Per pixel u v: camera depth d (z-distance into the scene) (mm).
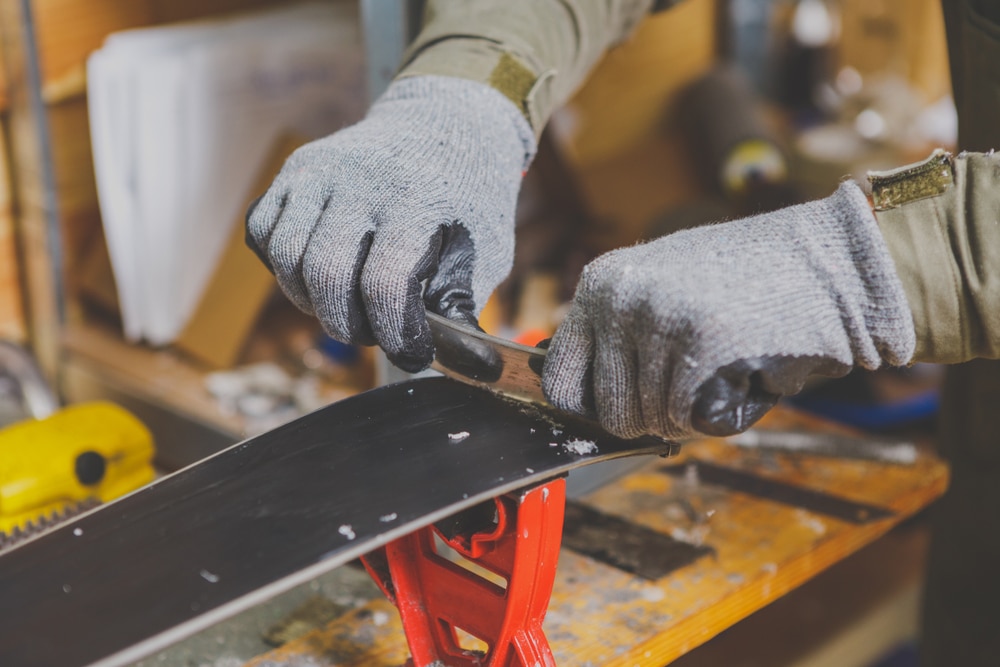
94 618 507
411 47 809
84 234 1430
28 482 892
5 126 1339
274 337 1415
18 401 1195
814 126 2105
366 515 553
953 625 1105
